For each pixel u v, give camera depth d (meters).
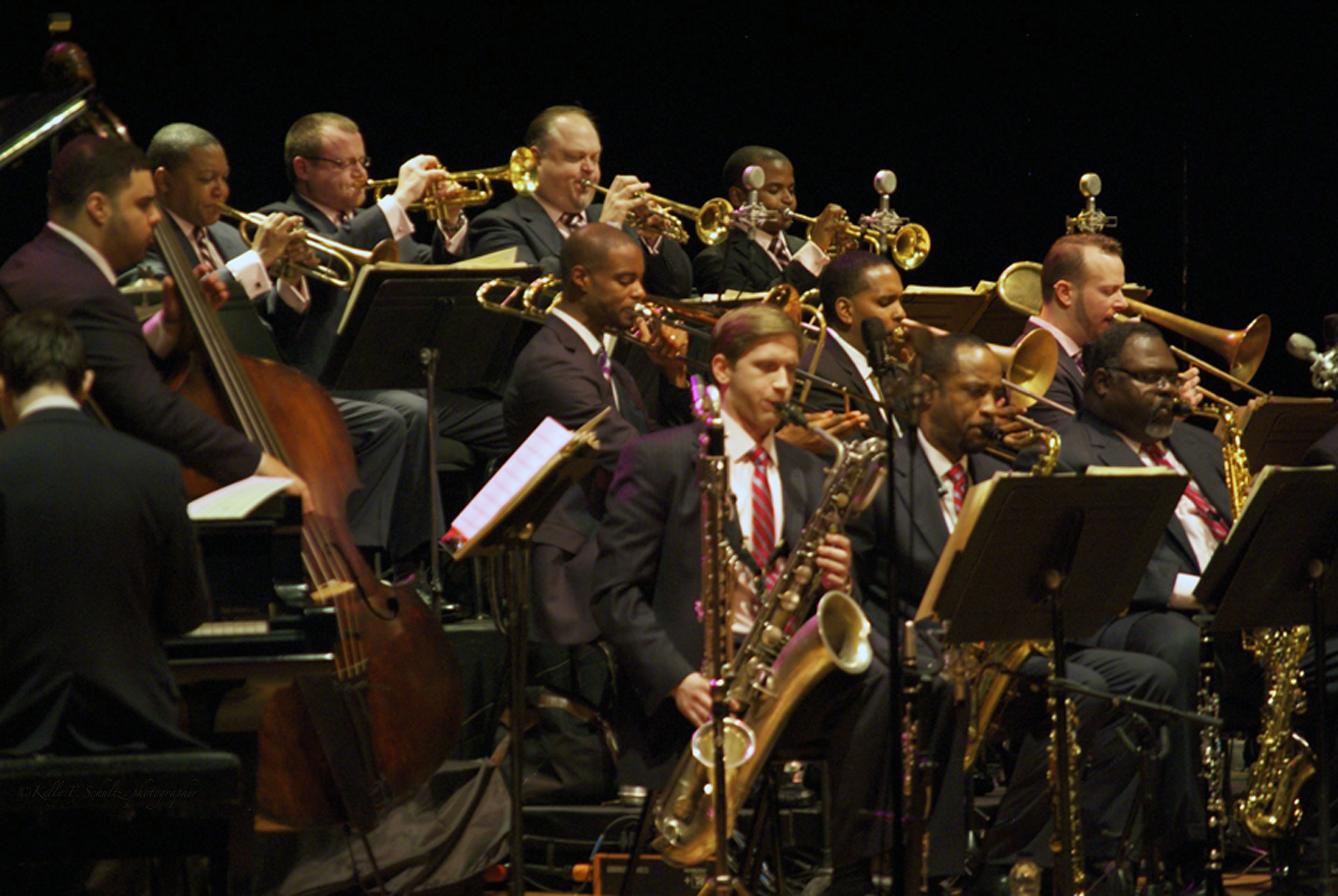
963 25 27.61
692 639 12.68
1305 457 16.55
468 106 25.33
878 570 14.29
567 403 16.20
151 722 10.31
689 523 12.87
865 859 13.07
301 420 13.70
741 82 27.17
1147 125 27.22
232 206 23.39
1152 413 15.98
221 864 10.90
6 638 10.23
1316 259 26.48
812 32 27.39
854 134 27.69
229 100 23.17
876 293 17.20
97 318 11.97
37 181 16.50
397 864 14.57
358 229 19.30
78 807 9.97
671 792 12.60
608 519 12.99
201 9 22.91
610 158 26.64
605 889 15.12
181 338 13.16
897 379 11.62
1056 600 12.57
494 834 15.22
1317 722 14.59
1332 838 15.88
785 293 18.12
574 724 16.56
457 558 12.68
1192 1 26.83
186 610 10.80
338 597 13.34
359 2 24.27
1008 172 27.73
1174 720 14.04
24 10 20.88
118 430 12.05
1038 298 21.09
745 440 13.26
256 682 11.57
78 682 10.20
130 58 22.30
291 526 11.96
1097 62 27.36
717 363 13.27
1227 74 26.81
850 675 12.83
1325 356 16.05
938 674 13.09
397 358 17.11
